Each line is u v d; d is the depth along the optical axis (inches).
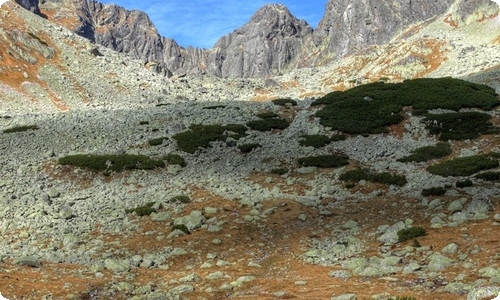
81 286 643.5
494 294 522.6
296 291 621.3
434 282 609.6
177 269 786.8
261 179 1342.3
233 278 712.4
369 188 1192.8
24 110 2950.3
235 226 975.0
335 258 786.2
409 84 2118.6
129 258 836.0
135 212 1067.9
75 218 1048.8
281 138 1691.7
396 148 1515.7
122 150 1549.0
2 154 1504.7
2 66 3440.0
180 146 1600.6
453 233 791.7
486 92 1991.9
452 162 1264.8
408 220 888.3
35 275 679.7
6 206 1088.2
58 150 1566.2
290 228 968.3
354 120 1764.3
